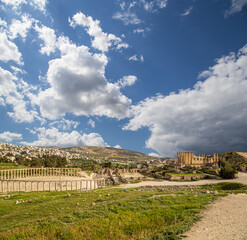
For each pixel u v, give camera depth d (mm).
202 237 13984
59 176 105438
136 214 21438
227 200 27281
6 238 15852
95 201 33500
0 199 44250
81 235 16094
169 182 75875
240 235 14109
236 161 134875
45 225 18969
